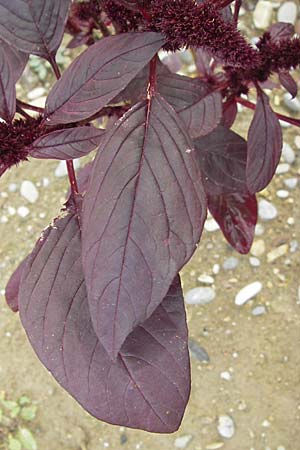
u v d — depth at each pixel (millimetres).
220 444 875
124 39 416
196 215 404
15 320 959
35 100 1091
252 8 1136
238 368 913
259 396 897
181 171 409
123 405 466
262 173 542
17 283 588
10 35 477
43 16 476
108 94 417
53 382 921
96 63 417
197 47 450
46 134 441
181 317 469
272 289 952
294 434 875
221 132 612
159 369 465
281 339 924
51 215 1024
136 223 401
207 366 916
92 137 442
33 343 465
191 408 896
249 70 549
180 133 416
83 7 620
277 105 1068
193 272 962
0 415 907
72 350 463
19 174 1052
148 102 426
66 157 445
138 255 399
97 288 398
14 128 446
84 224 406
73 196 490
